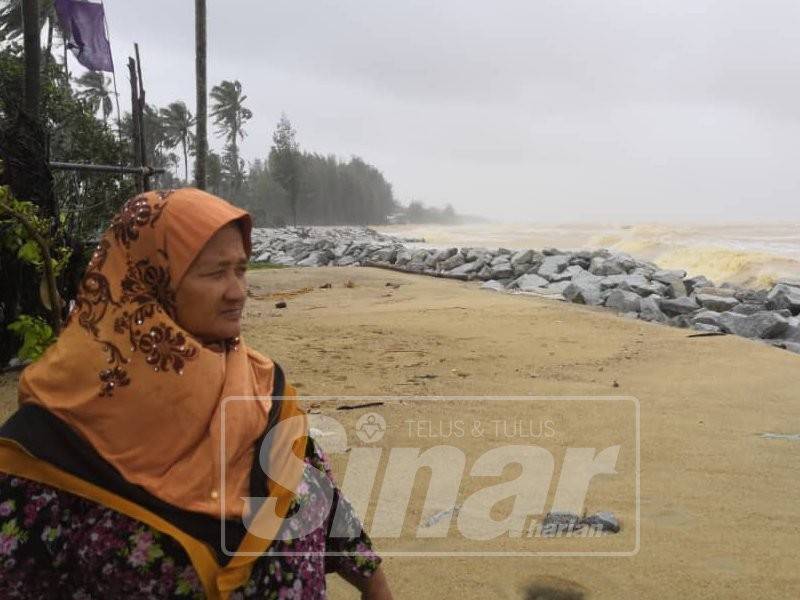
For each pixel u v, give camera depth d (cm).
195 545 156
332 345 970
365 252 2542
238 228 172
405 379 782
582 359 897
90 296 163
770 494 491
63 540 157
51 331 343
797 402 719
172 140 7056
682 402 713
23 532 155
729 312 1303
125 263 164
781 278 2222
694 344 990
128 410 158
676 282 1588
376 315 1252
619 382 787
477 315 1238
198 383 160
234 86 8569
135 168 925
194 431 160
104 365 158
